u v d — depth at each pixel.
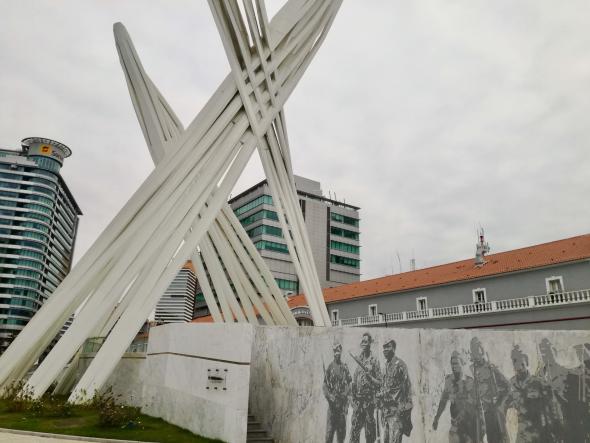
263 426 16.88
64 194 133.25
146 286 20.42
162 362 18.52
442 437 13.16
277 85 26.31
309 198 93.44
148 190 21.81
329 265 89.44
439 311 37.47
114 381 21.77
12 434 12.91
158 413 17.56
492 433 12.77
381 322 41.59
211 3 23.09
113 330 19.20
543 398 12.56
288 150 28.84
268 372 17.30
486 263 39.53
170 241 21.42
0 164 118.38
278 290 30.30
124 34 28.00
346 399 14.58
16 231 116.38
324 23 28.89
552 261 33.25
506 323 33.03
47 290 126.62
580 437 12.05
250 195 89.75
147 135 29.36
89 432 13.75
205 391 15.85
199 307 99.56
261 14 24.27
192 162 22.80
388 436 13.71
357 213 97.31
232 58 24.11
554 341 12.77
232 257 30.30
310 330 15.98
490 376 13.12
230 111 24.31
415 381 13.78
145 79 27.89
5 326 110.69
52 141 124.88
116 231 21.00
